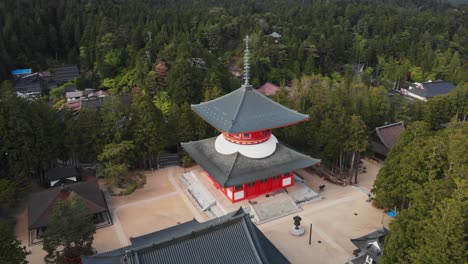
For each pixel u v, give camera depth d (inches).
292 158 2370.8
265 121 2215.8
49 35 5802.2
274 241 2034.9
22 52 5334.6
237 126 2132.1
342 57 5826.8
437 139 2031.3
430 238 1414.9
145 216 2277.3
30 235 2089.1
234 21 5851.4
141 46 5231.3
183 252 1321.4
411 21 6948.8
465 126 2257.6
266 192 2404.0
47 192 2202.3
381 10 7534.5
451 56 5536.4
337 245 2003.0
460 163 1819.6
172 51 4259.4
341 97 3257.9
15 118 2354.8
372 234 1891.0
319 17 7071.9
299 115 2313.0
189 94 3595.0
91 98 4126.5
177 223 2209.6
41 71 5374.0
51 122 2596.0
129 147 2544.3
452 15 7475.4
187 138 2888.8
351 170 2642.7
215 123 2217.0
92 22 5654.5
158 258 1290.6
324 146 2753.4
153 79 3937.0
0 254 1509.6
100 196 2257.6
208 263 1326.3
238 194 2304.4
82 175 2726.4
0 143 2333.9
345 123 2593.5
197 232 1355.8
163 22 6043.3
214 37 5502.0
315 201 2440.9
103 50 4913.9
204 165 2333.9
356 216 2268.7
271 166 2287.2
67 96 4419.3
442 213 1407.5
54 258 1777.8
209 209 2329.0
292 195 2422.5
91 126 2637.8
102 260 1446.9
